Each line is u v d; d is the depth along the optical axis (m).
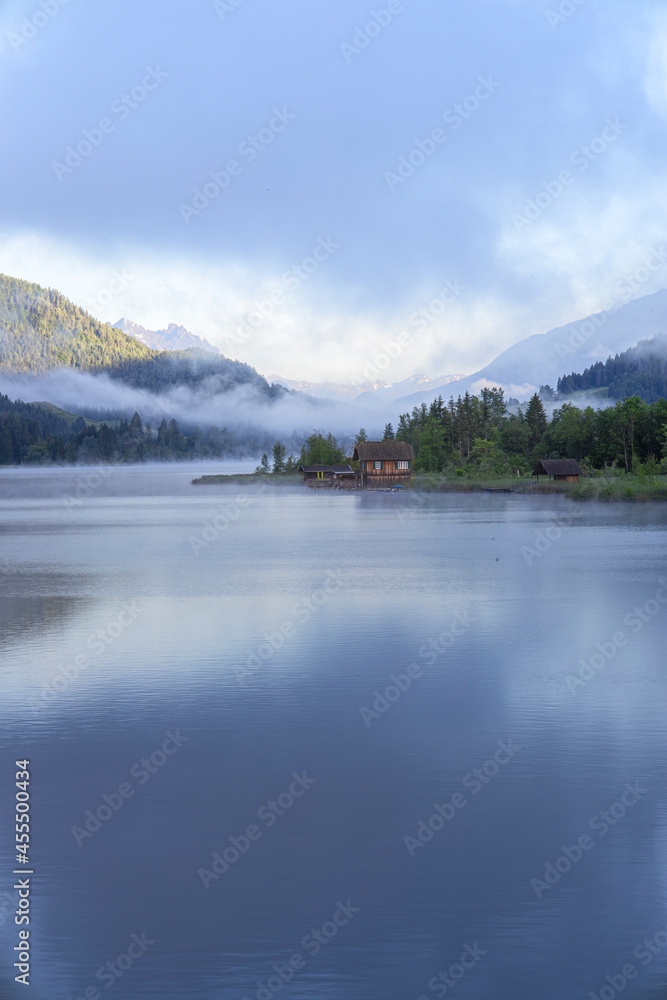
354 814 17.20
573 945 13.10
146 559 59.62
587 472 163.62
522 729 21.97
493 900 14.20
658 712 23.20
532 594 42.06
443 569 51.75
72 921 13.76
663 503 113.69
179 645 31.67
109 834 16.39
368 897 14.34
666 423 171.12
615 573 48.84
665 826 16.55
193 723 22.67
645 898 14.23
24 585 47.03
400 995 12.06
